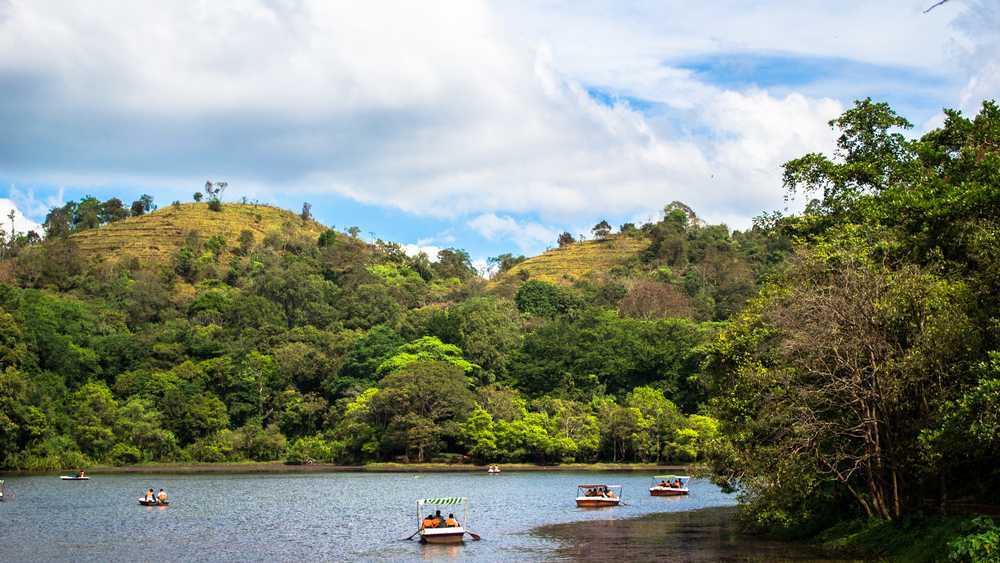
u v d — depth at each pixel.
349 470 147.50
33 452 135.62
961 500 49.50
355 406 159.00
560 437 152.25
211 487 110.69
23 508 83.44
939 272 46.69
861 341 44.31
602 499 86.44
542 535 63.41
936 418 41.91
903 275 44.47
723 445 52.72
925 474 46.19
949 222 45.44
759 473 48.31
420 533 61.69
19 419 133.25
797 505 51.78
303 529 68.50
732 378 53.81
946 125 55.66
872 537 47.16
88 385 157.38
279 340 197.12
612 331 188.75
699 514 76.94
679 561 49.19
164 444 152.25
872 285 44.88
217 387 174.00
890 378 43.41
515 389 181.00
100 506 85.75
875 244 49.34
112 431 147.88
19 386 134.38
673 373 174.38
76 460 139.25
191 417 157.12
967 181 46.88
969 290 42.91
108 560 53.56
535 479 126.00
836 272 49.16
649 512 79.38
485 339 192.50
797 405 46.34
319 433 168.38
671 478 120.19
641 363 180.75
